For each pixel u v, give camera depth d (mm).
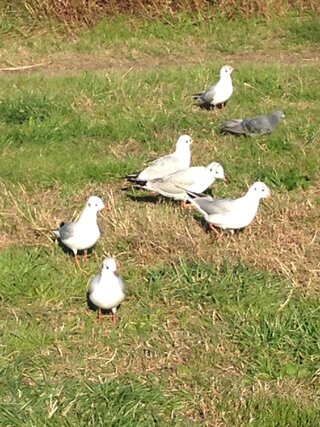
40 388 4273
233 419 4164
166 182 5578
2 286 4848
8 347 4508
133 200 5703
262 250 5188
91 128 6664
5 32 8664
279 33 8781
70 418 4117
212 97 7031
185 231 5324
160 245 5184
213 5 8891
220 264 5020
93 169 6047
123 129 6680
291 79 7699
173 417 4172
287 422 4152
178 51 8508
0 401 4184
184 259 5066
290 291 4852
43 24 8711
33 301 4812
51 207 5605
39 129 6594
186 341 4586
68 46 8500
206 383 4348
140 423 4109
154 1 8805
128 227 5336
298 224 5465
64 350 4520
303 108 7145
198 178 5559
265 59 8383
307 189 5875
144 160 6230
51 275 4941
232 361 4484
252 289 4844
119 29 8688
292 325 4633
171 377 4387
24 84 7523
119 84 7438
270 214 5562
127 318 4711
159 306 4793
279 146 6418
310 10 8977
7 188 5824
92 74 7766
